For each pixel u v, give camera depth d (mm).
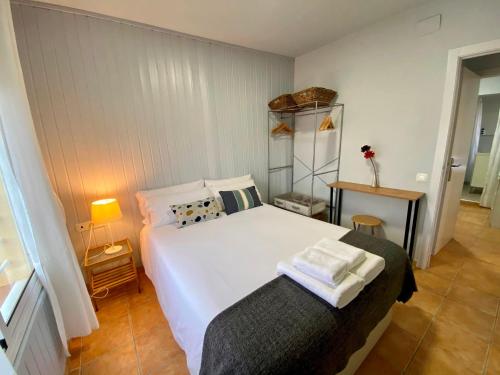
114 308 1982
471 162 5539
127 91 2191
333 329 1029
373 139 2639
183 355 1542
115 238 2330
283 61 3303
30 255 1330
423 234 2379
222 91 2814
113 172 2229
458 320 1729
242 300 1163
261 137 3320
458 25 1924
